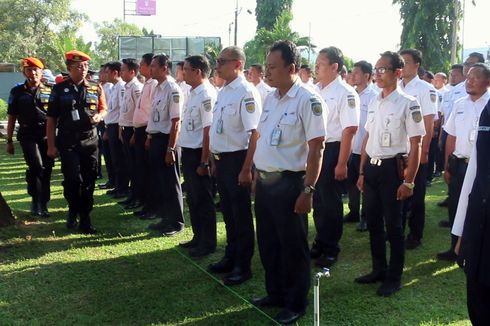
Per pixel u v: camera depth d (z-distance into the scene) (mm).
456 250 2408
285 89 3113
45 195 5836
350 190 5578
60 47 24688
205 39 20594
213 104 4457
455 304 3492
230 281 3838
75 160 4973
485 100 4047
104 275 4016
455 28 15898
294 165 3062
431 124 4605
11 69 23719
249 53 23500
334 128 4254
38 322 3217
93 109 5051
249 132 3725
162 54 5047
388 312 3371
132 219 5730
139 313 3355
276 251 3373
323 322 3223
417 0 16078
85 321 3238
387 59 3547
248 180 3709
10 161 10391
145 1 31359
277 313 3340
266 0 26391
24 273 4035
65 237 4977
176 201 5184
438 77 7820
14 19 33906
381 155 3598
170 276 4016
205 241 4570
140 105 5680
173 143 4941
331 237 4305
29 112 5617
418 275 4031
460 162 4266
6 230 5012
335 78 4281
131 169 6262
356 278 3902
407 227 5414
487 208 2125
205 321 3240
